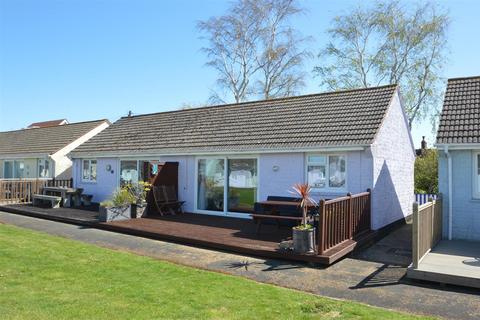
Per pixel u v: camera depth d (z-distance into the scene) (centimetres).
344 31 3431
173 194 1777
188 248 1136
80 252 1004
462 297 732
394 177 1584
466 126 1220
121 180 2052
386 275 875
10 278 748
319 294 743
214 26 3703
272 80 3719
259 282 808
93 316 570
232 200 1631
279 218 1209
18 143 3428
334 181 1391
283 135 1520
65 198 2056
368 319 596
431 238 1055
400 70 3269
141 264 901
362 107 1520
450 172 1232
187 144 1770
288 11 3584
